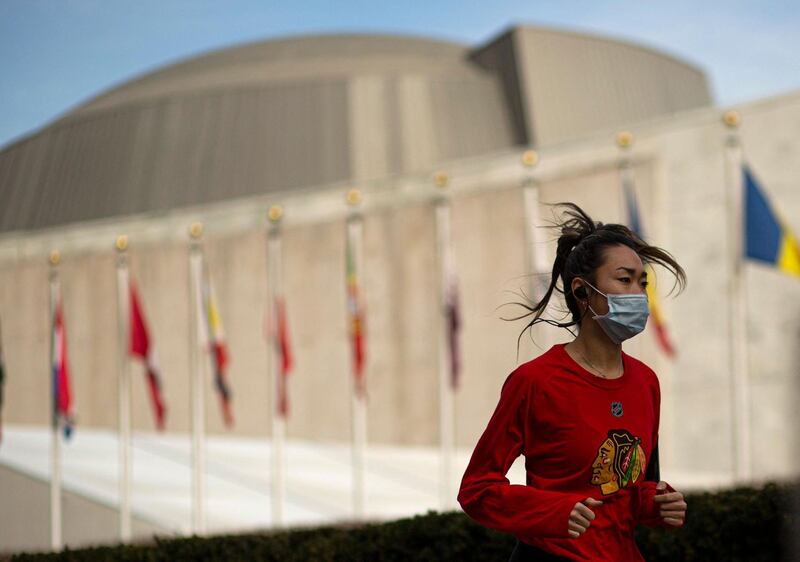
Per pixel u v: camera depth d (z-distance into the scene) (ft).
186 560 26.55
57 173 191.93
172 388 147.33
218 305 145.69
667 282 112.06
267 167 174.19
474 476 14.85
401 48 212.84
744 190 90.63
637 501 14.49
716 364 108.37
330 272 138.00
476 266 125.70
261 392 141.79
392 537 25.04
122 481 111.45
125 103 188.14
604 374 14.67
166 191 178.50
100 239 153.38
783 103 106.11
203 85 185.26
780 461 103.14
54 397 112.57
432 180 130.52
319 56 203.41
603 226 15.06
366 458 128.36
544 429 14.48
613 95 184.55
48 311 155.12
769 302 105.50
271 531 28.43
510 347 121.29
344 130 173.47
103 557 26.71
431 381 128.77
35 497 116.47
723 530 22.57
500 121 179.32
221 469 126.31
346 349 136.26
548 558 14.46
